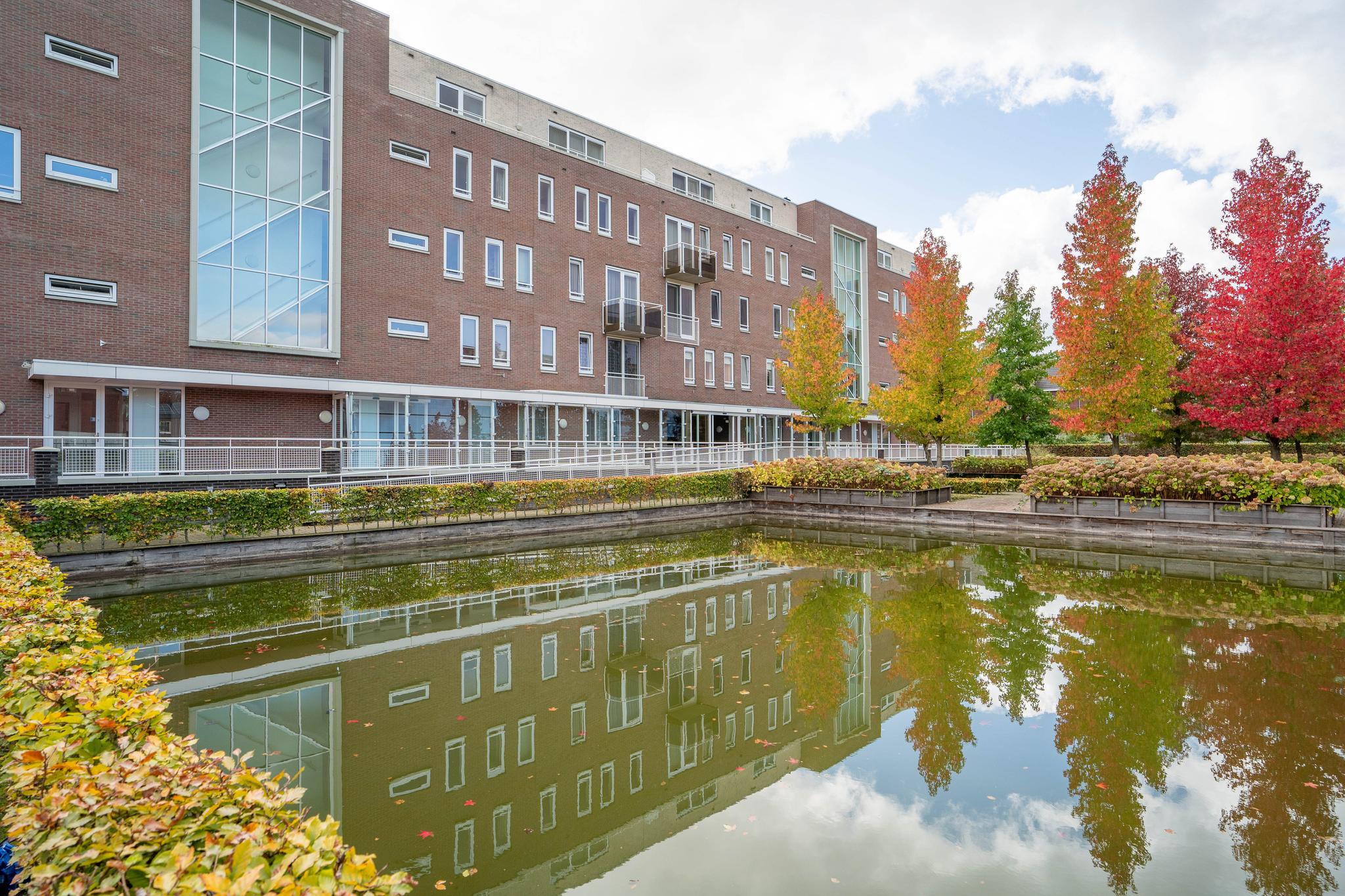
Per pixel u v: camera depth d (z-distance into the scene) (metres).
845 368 26.39
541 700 6.29
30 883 1.92
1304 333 15.58
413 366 21.12
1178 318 22.33
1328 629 8.17
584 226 26.22
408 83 23.05
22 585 5.06
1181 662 7.02
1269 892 3.47
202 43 17.39
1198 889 3.52
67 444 15.28
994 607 9.41
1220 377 17.06
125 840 1.94
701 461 26.30
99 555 11.23
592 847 4.05
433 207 21.77
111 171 16.09
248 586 10.80
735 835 4.17
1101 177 19.19
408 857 3.90
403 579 11.42
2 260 14.77
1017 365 27.44
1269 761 4.87
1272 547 14.06
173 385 16.77
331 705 6.05
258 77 18.30
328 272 19.44
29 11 15.15
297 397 18.72
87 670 3.33
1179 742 5.20
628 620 8.95
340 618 8.88
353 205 20.00
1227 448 28.11
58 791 2.11
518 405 23.55
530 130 26.33
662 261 29.14
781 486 21.11
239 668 6.93
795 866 3.83
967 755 5.13
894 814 4.38
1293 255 16.08
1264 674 6.61
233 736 5.37
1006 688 6.42
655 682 6.75
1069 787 4.62
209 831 2.07
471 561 13.23
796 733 5.64
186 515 12.05
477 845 4.04
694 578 11.60
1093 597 9.95
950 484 22.64
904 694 6.36
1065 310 19.89
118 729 2.69
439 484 16.19
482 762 5.10
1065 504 16.78
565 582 11.28
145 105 16.53
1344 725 5.42
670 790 4.77
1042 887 3.57
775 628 8.58
